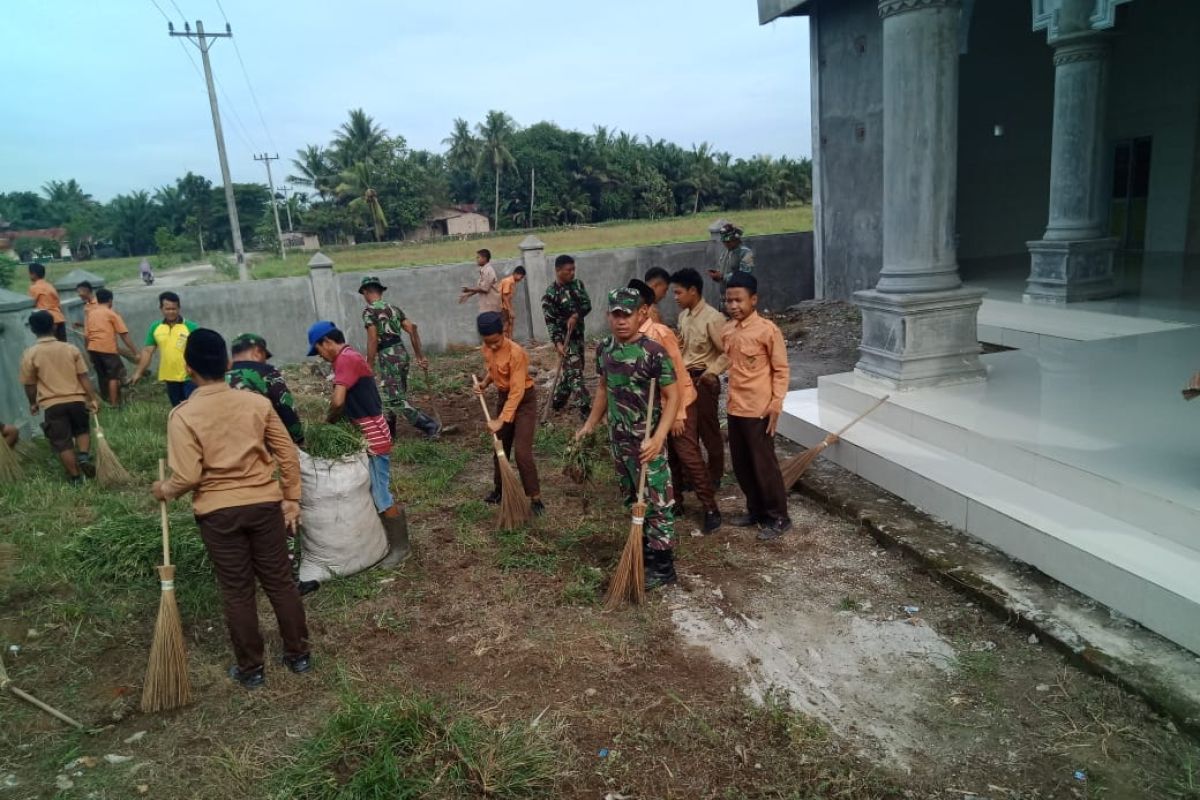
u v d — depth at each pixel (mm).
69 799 2959
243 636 3533
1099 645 3371
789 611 4023
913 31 5555
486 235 57219
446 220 68000
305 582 4438
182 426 3287
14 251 77750
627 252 13273
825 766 2914
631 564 4105
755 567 4516
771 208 71375
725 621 3961
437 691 3490
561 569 4602
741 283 4602
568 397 7863
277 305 11984
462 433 7781
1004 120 14086
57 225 100062
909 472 4934
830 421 6121
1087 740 2957
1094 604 3684
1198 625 3219
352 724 3174
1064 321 7840
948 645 3631
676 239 35781
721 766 2961
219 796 2947
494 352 5133
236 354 4480
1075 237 8719
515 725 3191
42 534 5410
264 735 3295
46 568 4836
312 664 3766
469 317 12711
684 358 5566
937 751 2973
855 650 3650
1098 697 3168
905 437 5535
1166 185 12281
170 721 3426
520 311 12812
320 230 64938
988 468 4828
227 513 3400
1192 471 4094
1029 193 14586
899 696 3305
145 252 77938
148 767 3133
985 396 5699
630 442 4207
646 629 3922
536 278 12742
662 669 3586
